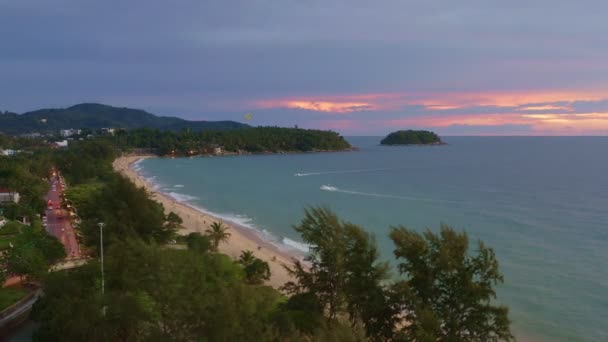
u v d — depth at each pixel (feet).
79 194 311.27
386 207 361.51
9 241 200.13
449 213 329.11
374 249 110.52
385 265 108.37
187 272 95.81
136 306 91.20
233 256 209.26
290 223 309.63
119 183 215.72
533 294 167.73
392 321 101.55
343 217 319.47
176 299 86.63
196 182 565.53
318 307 111.86
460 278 95.91
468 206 357.41
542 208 337.93
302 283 117.60
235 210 362.53
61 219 271.49
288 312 109.19
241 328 79.77
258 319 84.74
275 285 171.63
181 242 217.15
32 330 124.98
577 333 138.21
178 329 84.07
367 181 552.82
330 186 507.30
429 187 480.64
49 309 105.09
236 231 280.51
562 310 153.89
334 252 110.63
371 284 104.78
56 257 174.70
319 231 115.65
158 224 207.00
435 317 90.84
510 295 167.22
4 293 141.08
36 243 170.40
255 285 165.78
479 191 439.22
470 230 270.46
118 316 90.89
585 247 228.02
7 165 358.43
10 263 147.33
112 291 105.29
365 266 107.24
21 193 304.71
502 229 271.49
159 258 97.50
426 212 335.47
